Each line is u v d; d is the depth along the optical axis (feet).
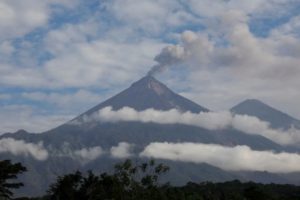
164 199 288.71
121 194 280.10
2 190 285.02
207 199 444.55
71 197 298.97
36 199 381.19
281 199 474.08
